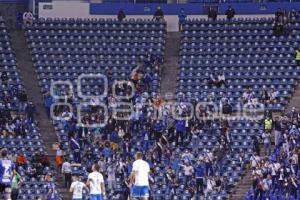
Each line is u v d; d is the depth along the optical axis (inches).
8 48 6412.4
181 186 5472.4
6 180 4296.3
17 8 6722.4
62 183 5570.9
